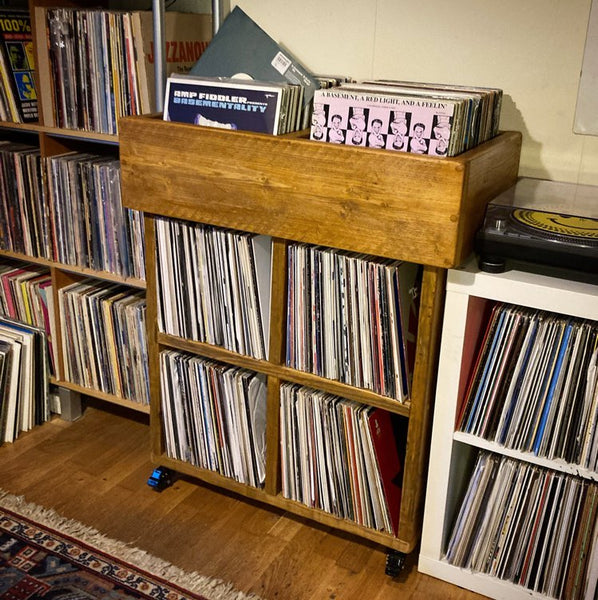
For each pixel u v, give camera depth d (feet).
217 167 5.47
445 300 5.21
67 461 7.27
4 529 6.31
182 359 6.40
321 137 5.20
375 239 5.04
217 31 6.46
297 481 6.22
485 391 5.37
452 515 6.02
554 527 5.41
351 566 6.06
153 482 6.82
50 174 7.00
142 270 6.90
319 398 5.85
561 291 4.81
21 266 8.19
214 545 6.22
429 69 6.17
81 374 7.68
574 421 5.11
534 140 5.96
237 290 5.92
